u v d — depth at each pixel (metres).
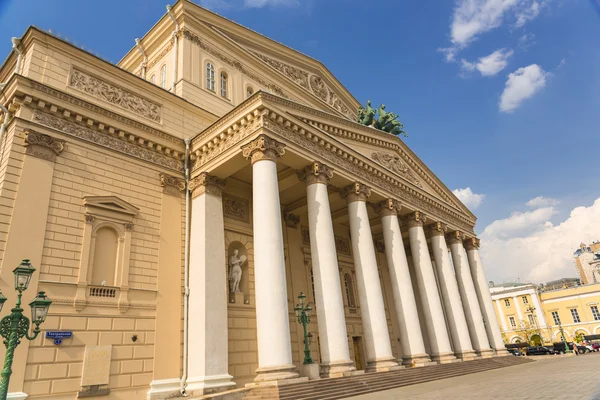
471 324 33.88
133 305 17.89
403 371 21.20
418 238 29.92
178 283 19.86
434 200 33.16
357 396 16.38
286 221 28.05
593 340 72.19
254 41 31.89
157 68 27.88
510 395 13.21
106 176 18.92
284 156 20.98
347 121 25.98
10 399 13.64
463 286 34.94
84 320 16.27
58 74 18.94
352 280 32.97
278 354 16.30
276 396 14.68
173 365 18.33
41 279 15.60
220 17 29.16
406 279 25.81
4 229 15.23
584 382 15.40
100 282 17.44
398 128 33.56
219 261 20.42
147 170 20.69
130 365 17.05
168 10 26.70
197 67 26.22
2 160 16.45
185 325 19.25
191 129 23.56
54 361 15.07
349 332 30.06
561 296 79.31
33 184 16.39
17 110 17.14
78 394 15.34
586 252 109.19
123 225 18.81
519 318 82.31
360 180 25.02
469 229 39.59
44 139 17.17
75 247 16.95
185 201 21.75
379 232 36.69
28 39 18.89
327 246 20.52
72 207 17.34
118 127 19.84
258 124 19.64
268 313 16.81
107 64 20.69
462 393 14.82
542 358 43.00
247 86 29.55
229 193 24.20
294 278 26.72
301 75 35.88
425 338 36.09
